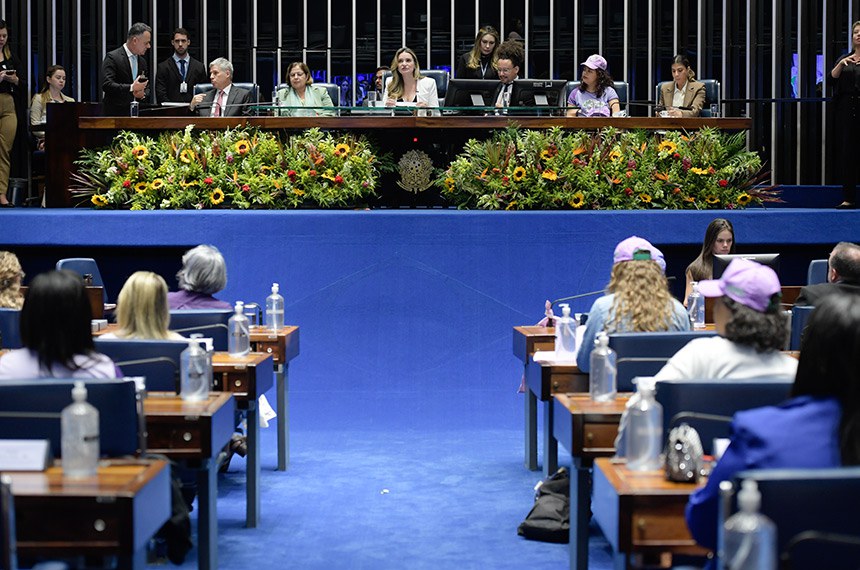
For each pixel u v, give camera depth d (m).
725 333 6.40
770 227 14.52
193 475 8.60
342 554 8.59
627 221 14.23
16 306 10.61
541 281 14.16
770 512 3.96
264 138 14.99
